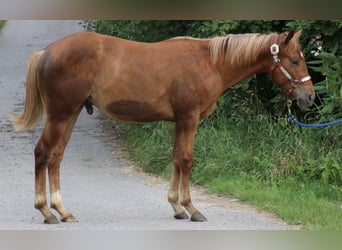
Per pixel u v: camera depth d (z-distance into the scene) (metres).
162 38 11.94
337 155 9.92
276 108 11.05
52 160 7.58
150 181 10.22
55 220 7.47
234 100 11.21
